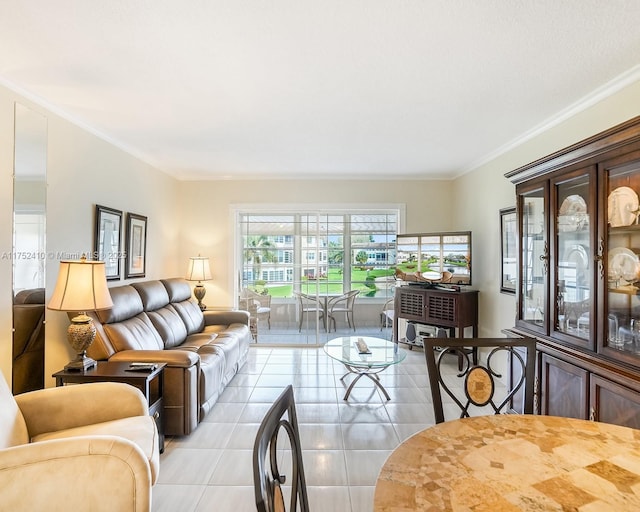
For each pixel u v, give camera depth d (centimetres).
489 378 166
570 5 159
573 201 219
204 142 359
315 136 341
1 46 192
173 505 193
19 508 132
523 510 84
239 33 181
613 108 237
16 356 237
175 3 159
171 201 495
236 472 222
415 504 86
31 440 177
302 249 530
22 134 243
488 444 116
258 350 503
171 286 414
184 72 220
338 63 210
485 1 157
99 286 242
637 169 177
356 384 369
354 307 537
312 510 189
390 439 260
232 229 520
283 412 100
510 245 367
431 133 332
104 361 261
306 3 159
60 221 279
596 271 196
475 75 223
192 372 264
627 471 101
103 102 264
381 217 535
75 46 192
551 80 229
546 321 239
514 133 332
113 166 354
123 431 179
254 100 261
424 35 182
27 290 246
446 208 522
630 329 186
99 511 136
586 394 195
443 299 437
